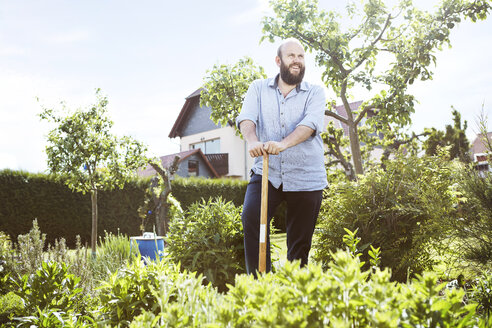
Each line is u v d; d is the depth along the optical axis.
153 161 8.37
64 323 1.67
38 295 1.86
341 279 0.99
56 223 10.62
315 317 0.92
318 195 2.81
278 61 2.87
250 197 2.73
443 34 6.50
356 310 0.95
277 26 7.00
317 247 3.77
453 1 6.50
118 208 11.30
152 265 1.74
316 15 6.86
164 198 8.41
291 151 2.74
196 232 3.52
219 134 23.25
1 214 10.02
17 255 3.48
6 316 2.31
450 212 2.89
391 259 3.36
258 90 2.93
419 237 3.01
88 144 7.35
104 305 1.64
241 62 7.79
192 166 22.73
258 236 2.63
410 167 3.48
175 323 1.03
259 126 2.93
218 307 1.10
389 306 0.95
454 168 2.88
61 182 10.70
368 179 3.66
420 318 0.92
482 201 2.46
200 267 3.47
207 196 13.39
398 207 3.21
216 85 7.75
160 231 8.34
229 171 22.39
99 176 7.66
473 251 2.49
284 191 2.73
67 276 1.94
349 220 3.61
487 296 2.07
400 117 6.85
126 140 7.91
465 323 0.94
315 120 2.64
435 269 3.35
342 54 6.88
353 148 7.36
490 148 2.62
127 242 5.18
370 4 6.73
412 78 6.72
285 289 1.02
